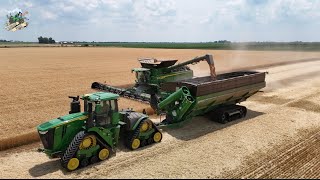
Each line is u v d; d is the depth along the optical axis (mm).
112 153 12422
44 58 69250
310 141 14203
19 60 62250
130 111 14039
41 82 31672
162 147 13461
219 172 10961
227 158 12172
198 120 17734
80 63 56125
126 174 10852
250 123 17000
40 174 10969
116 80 33844
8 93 25203
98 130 11875
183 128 16250
